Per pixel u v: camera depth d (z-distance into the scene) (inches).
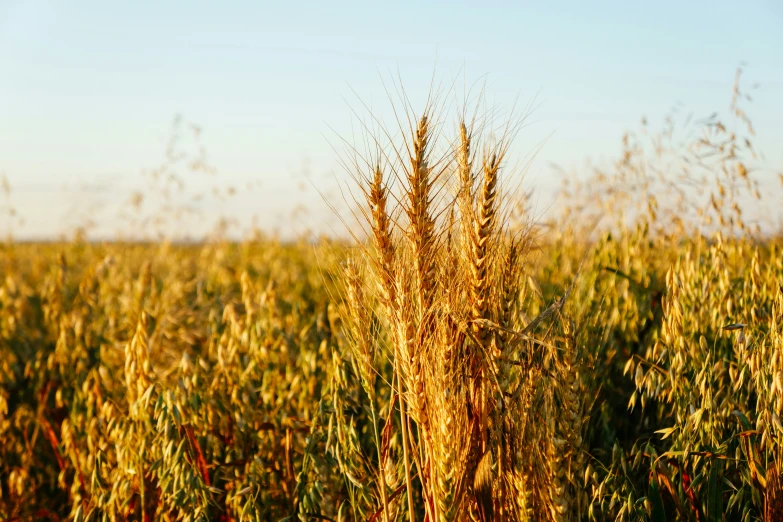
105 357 196.2
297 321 196.9
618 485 127.3
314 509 128.2
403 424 102.7
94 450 154.6
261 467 141.1
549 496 101.8
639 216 209.9
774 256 165.6
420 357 97.7
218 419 157.6
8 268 356.2
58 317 232.7
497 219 100.2
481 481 100.9
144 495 135.6
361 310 108.0
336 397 130.2
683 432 127.6
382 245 97.5
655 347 146.9
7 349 229.0
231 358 165.0
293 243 412.5
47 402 205.9
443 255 101.7
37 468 182.2
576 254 218.4
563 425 102.7
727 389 137.9
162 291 256.1
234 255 381.7
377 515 116.6
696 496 122.7
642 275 190.2
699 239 176.2
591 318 126.8
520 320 127.3
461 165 101.0
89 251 396.8
